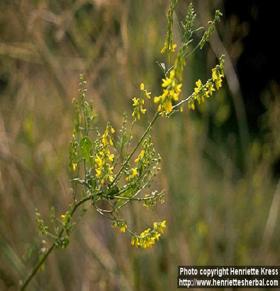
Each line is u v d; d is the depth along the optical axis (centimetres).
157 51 502
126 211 472
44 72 513
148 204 238
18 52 487
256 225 604
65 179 467
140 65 499
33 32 479
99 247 488
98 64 485
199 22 538
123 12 481
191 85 545
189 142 535
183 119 531
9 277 473
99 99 470
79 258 488
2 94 550
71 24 499
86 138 238
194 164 543
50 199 468
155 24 503
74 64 497
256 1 855
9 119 516
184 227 521
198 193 545
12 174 465
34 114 503
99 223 493
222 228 577
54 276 471
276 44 913
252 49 924
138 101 236
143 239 237
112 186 236
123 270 485
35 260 458
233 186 642
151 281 508
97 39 498
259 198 600
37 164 492
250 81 934
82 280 486
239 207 595
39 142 494
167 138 502
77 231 474
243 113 628
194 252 538
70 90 482
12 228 471
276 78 926
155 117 230
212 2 588
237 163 742
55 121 496
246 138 623
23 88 515
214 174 660
